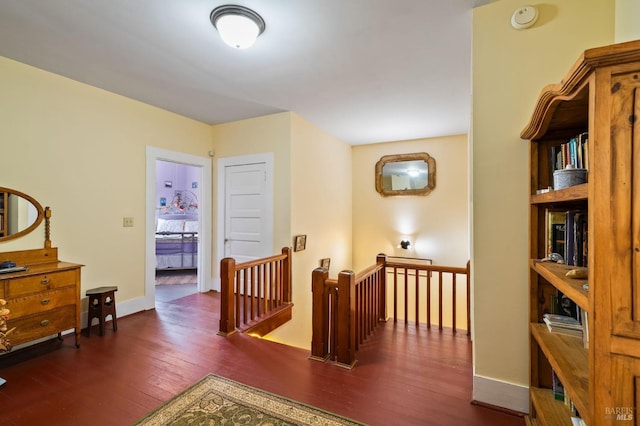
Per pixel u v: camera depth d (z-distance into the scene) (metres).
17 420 1.63
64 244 2.82
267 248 3.96
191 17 1.93
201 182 4.32
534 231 1.65
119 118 3.26
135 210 3.43
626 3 1.44
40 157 2.66
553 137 1.61
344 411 1.73
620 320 0.80
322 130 4.61
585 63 0.82
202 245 4.34
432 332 3.02
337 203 5.12
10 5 1.80
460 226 4.90
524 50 1.72
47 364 2.25
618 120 0.80
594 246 0.83
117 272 3.27
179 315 3.38
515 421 1.66
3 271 2.21
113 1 1.77
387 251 5.42
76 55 2.41
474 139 1.82
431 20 1.97
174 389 1.93
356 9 1.86
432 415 1.71
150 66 2.60
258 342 2.68
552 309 1.59
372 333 3.00
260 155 3.99
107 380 2.04
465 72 2.71
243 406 1.76
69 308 2.50
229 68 2.63
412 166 5.26
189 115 3.94
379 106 3.58
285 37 2.16
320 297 2.38
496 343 1.79
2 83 2.44
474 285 1.83
